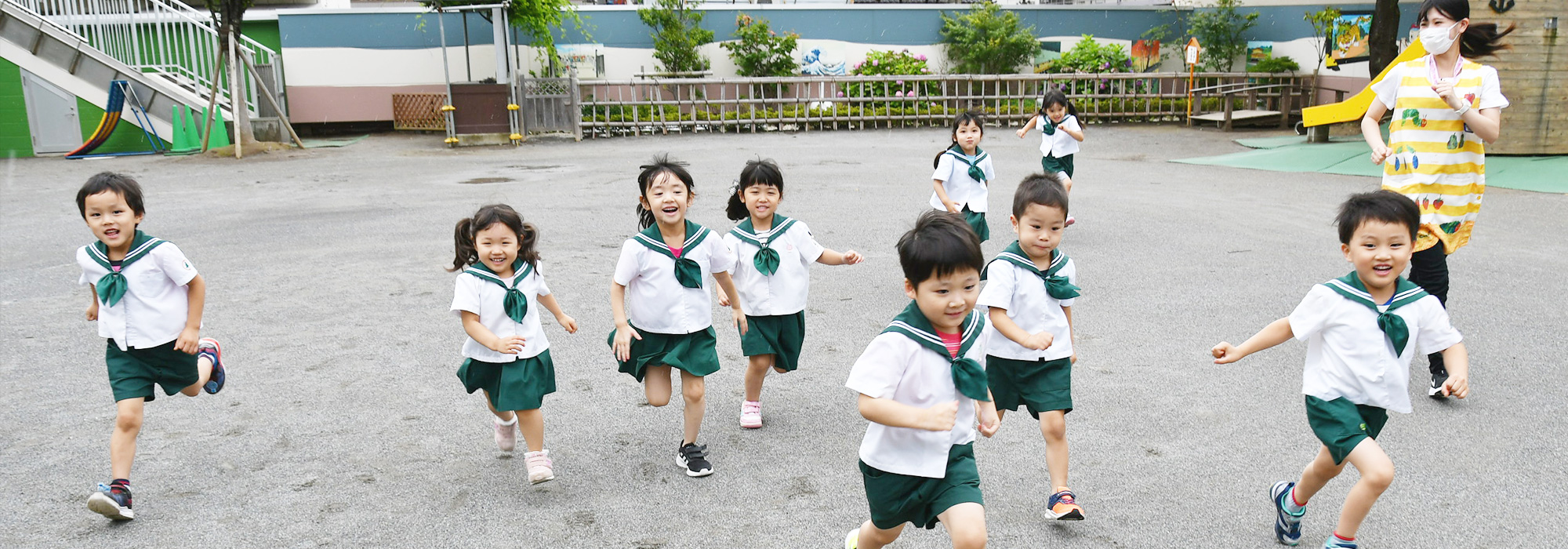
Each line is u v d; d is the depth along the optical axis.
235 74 16.95
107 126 17.53
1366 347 3.21
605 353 5.77
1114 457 4.18
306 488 3.99
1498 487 3.82
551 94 19.61
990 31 22.05
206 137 17.31
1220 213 10.14
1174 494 3.83
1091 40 22.70
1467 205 4.90
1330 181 12.43
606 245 8.93
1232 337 5.86
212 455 4.32
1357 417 3.19
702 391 4.16
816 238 9.05
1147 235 9.02
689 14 21.61
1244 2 22.30
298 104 21.22
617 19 21.75
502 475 4.12
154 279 3.89
